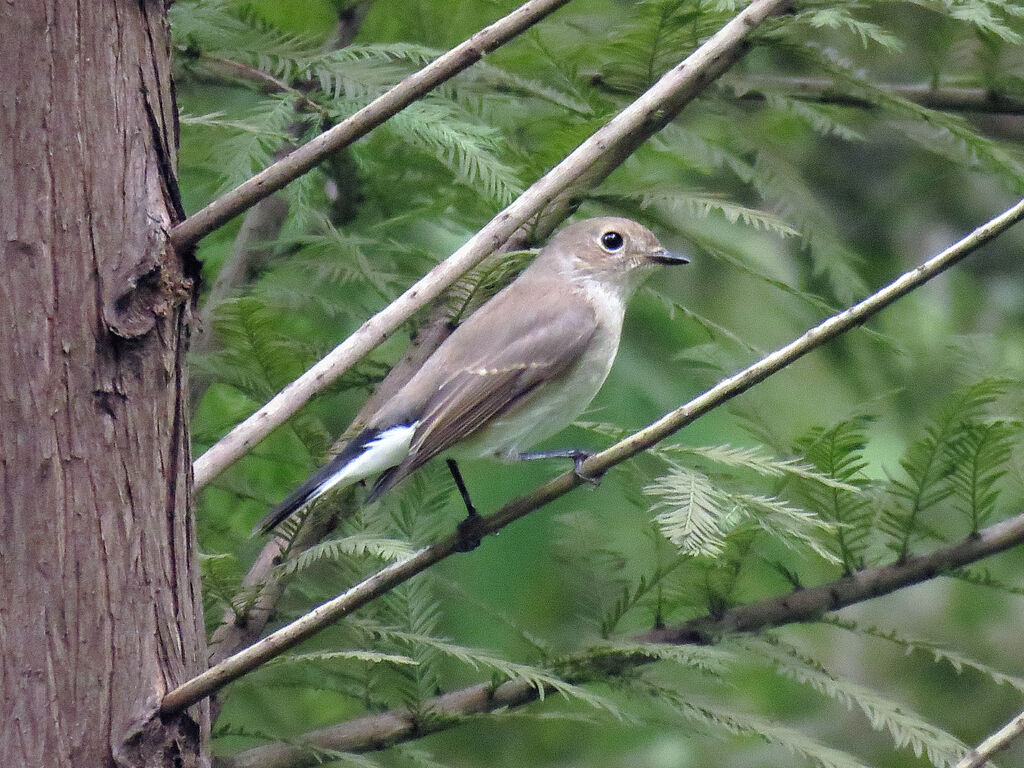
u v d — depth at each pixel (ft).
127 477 17.63
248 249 32.73
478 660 23.17
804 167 43.57
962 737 38.04
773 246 41.81
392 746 25.18
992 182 43.09
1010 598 40.52
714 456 22.40
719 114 34.94
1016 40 26.71
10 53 17.48
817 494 25.64
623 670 25.81
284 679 26.40
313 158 18.74
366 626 24.31
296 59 30.04
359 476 25.63
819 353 40.27
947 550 26.23
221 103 35.06
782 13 28.19
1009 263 42.98
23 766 16.87
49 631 17.08
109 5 18.06
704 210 27.99
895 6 38.86
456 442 26.91
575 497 37.11
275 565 25.16
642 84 29.78
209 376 28.09
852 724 39.42
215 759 24.26
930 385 39.34
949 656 25.63
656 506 20.40
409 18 34.06
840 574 27.20
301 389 20.43
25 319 17.26
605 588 27.78
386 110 19.01
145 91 18.31
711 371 30.04
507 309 28.60
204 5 30.35
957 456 25.66
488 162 26.40
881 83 34.58
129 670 17.43
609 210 30.58
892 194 43.55
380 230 33.45
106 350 17.58
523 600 36.24
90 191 17.65
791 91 34.01
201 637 18.84
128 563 17.56
